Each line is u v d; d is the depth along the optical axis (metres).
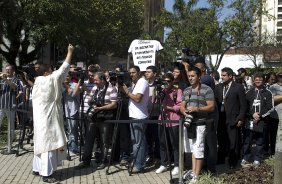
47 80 7.72
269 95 9.12
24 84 11.59
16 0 22.73
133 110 8.23
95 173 8.39
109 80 8.74
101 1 29.97
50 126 7.73
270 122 10.17
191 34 27.75
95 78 8.68
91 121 8.59
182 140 7.07
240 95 8.63
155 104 8.67
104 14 30.77
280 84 10.24
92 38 27.67
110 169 8.70
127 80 9.15
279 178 5.46
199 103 7.30
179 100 8.09
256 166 8.56
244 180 7.31
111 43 35.38
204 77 8.10
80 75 9.70
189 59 9.20
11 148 10.43
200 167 7.28
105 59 38.84
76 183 7.66
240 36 28.17
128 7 33.78
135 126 8.27
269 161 8.82
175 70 8.22
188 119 7.02
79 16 23.39
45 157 7.65
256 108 9.08
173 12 28.64
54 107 7.79
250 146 9.32
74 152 10.12
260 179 7.33
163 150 8.38
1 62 27.72
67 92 9.97
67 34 23.44
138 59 10.19
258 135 9.09
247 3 27.98
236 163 8.70
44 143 7.65
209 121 7.12
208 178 7.07
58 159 7.93
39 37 22.78
